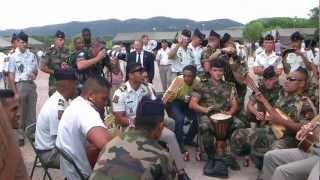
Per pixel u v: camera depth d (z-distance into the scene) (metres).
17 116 4.00
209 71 7.05
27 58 8.52
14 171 1.92
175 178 3.00
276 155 5.17
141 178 2.84
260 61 8.95
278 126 5.82
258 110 6.67
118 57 9.75
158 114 3.10
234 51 7.57
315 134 4.87
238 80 7.16
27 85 8.48
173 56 11.28
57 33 8.63
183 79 7.30
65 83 5.09
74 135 4.26
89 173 4.31
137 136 3.03
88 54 7.87
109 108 7.14
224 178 6.37
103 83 4.40
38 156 5.09
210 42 8.65
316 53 9.43
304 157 5.07
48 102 5.11
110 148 3.01
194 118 7.54
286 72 8.79
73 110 4.29
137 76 6.28
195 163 7.04
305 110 5.76
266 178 5.29
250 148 6.55
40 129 5.09
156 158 2.92
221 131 6.33
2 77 9.84
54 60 8.43
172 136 5.56
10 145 1.92
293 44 8.84
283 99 5.93
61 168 4.49
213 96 6.83
